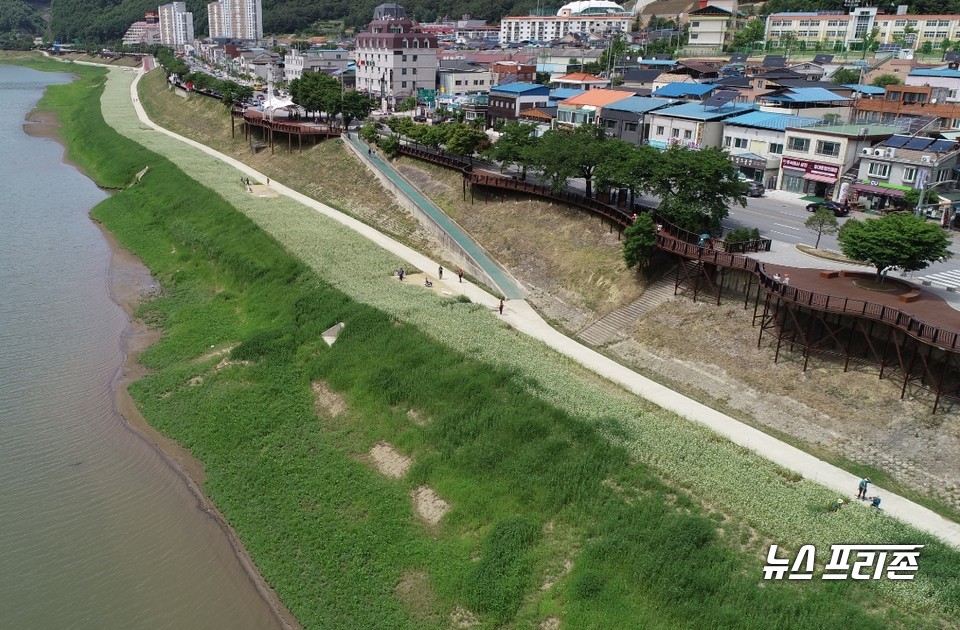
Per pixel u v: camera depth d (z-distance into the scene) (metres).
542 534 41.97
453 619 38.75
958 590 35.66
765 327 58.25
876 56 161.25
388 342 61.41
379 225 100.38
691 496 42.97
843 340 54.19
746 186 71.38
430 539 43.69
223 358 64.88
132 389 61.69
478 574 40.12
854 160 88.69
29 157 144.25
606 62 174.25
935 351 49.19
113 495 49.38
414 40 177.75
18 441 54.41
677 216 70.12
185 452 54.16
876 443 48.44
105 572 42.84
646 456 46.12
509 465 46.44
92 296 79.88
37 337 69.88
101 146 146.38
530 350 61.00
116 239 98.75
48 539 45.12
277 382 60.53
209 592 41.75
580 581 38.19
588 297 72.69
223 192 106.75
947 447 46.38
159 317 75.50
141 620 39.72
